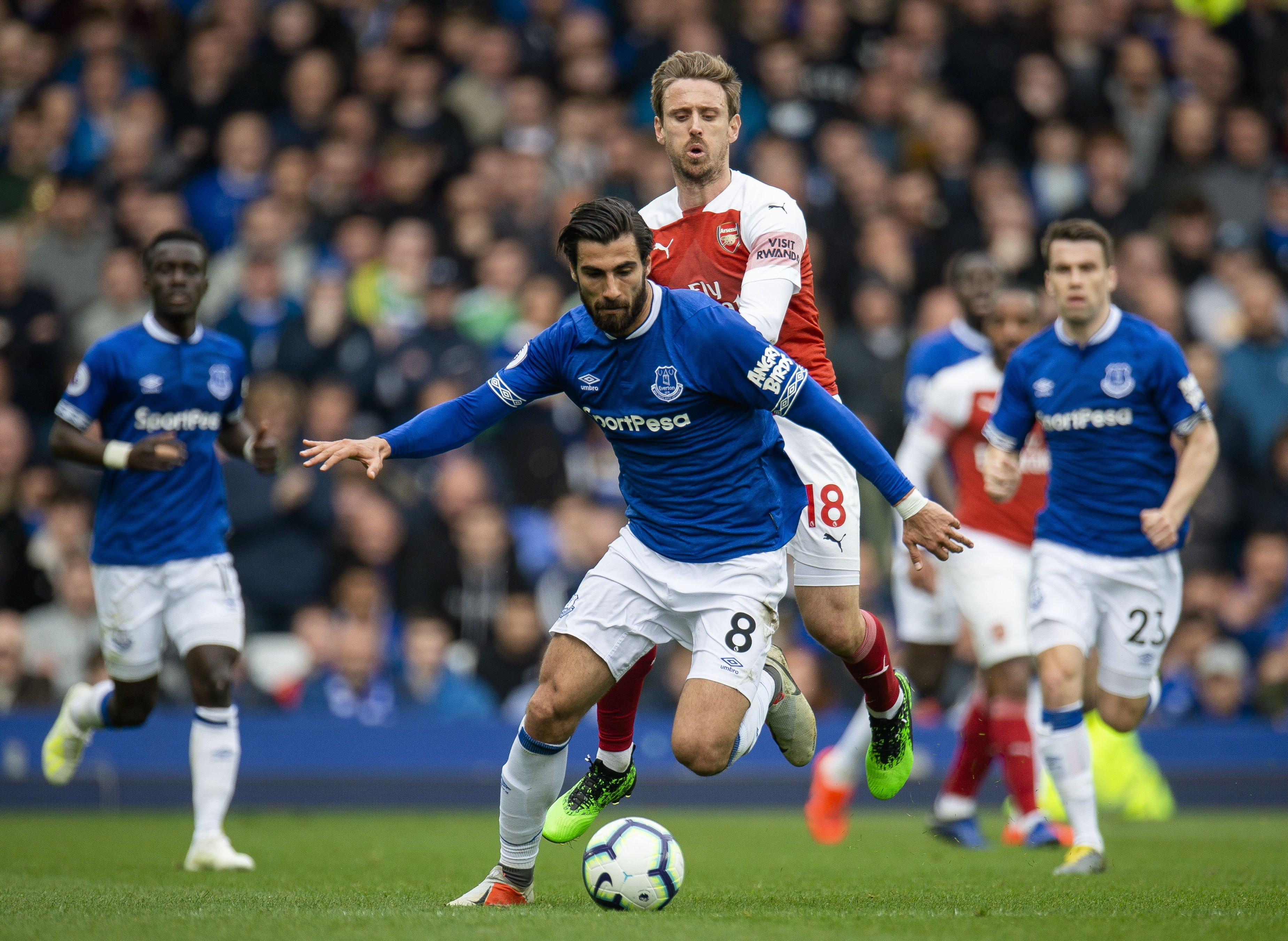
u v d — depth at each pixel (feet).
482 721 123.44
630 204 52.60
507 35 175.52
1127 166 174.81
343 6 181.16
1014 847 89.92
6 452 134.72
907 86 180.45
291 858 80.64
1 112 177.06
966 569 89.86
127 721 82.43
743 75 176.65
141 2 184.85
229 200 164.35
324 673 123.44
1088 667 94.84
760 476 55.01
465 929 45.24
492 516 131.03
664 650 129.80
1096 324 74.18
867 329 149.69
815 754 123.03
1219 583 137.59
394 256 153.48
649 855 52.95
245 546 131.13
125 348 76.64
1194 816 122.11
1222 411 147.84
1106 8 191.11
